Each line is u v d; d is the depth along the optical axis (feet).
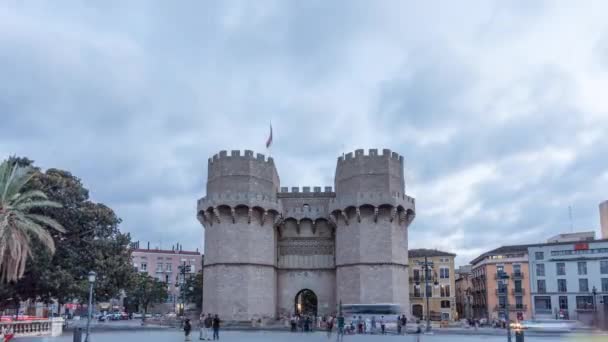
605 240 278.46
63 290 153.07
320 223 225.56
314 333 172.65
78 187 167.94
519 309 303.48
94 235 169.99
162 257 444.96
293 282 221.87
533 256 294.87
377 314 194.08
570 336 88.17
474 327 210.38
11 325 129.80
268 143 225.76
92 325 228.22
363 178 209.87
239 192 209.46
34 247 142.92
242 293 202.28
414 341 137.28
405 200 209.77
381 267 200.75
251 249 206.49
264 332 175.52
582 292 278.05
